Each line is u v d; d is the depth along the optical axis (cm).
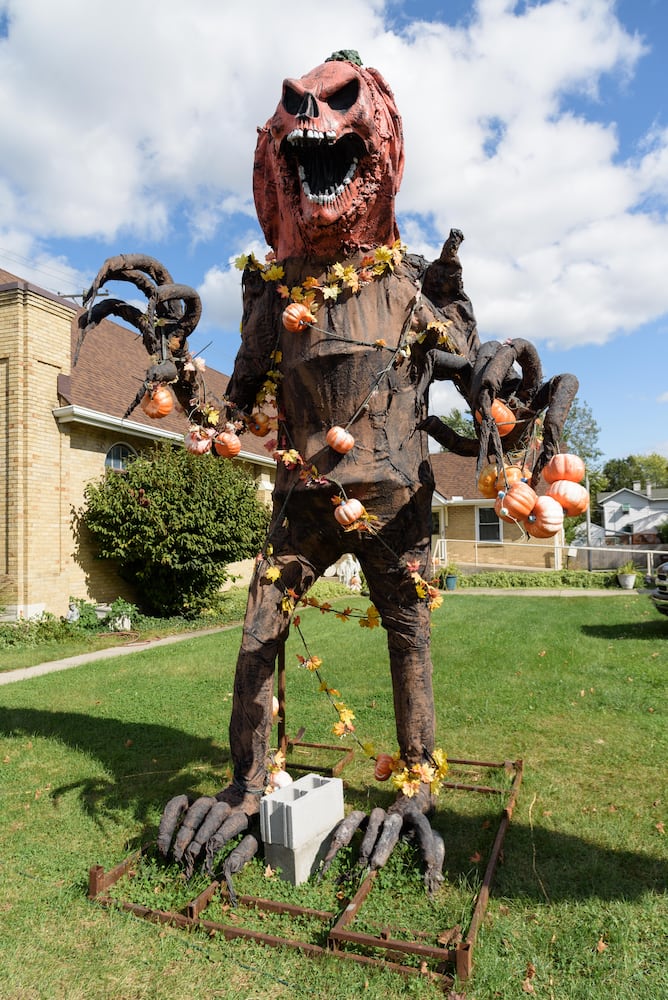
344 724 348
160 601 1293
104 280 331
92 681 769
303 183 306
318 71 306
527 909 292
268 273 341
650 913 288
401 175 332
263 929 279
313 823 325
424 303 332
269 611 346
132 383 1469
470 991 239
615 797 412
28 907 300
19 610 1053
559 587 1970
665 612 1072
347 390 321
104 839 369
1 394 1080
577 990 240
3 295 1080
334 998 238
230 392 371
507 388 324
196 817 323
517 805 402
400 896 302
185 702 669
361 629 1159
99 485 1192
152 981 249
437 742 519
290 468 343
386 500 325
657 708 602
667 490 4866
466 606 1454
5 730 573
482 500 2277
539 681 707
